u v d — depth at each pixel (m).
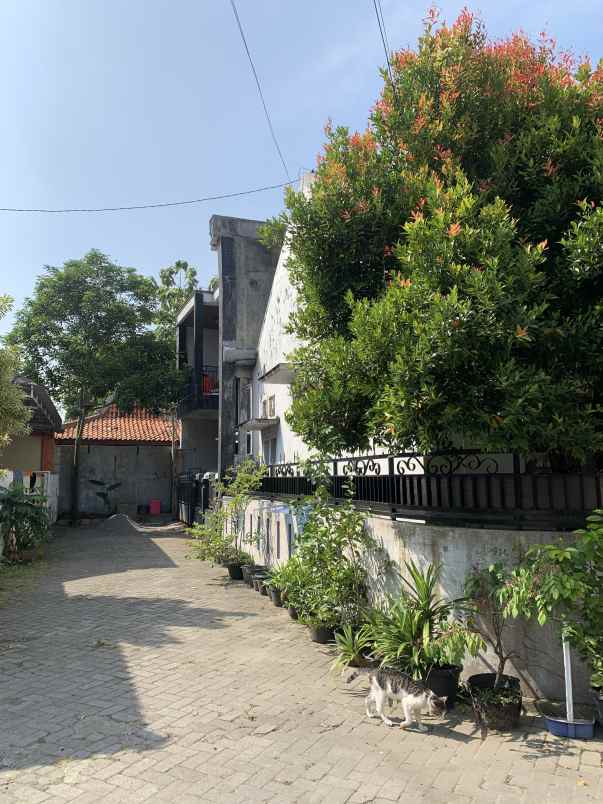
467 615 5.34
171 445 29.30
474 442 5.24
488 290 4.57
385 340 5.14
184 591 10.95
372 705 5.16
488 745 4.48
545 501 5.38
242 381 19.81
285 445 14.46
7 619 8.78
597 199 5.41
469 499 5.76
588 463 5.94
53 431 21.19
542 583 4.53
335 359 5.73
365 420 5.98
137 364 24.50
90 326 24.27
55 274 24.48
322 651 7.00
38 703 5.42
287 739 4.63
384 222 6.46
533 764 4.17
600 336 4.73
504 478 5.56
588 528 4.88
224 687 5.81
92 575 12.86
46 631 8.05
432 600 5.89
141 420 31.77
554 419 4.75
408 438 5.19
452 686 5.14
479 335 4.57
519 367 4.73
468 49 6.42
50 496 22.97
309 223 6.72
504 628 5.29
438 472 6.22
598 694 4.78
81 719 5.04
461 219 5.07
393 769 4.13
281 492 11.55
